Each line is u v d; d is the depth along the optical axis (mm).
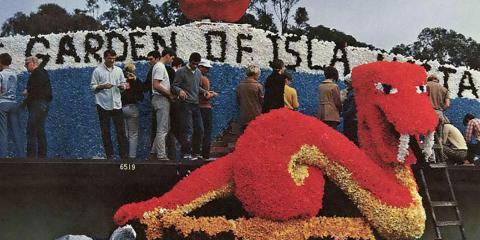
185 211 8156
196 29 13023
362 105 8398
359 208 8133
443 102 12617
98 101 10430
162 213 8133
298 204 7816
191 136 10586
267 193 7812
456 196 10469
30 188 9047
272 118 8188
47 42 12961
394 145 8195
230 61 13000
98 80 10469
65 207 9203
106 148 10406
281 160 7898
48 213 9164
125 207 8203
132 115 11117
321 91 11586
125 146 10539
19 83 12812
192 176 8359
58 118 12633
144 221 8117
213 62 12883
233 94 12852
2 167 8875
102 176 9188
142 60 12797
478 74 15000
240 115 11047
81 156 12508
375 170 8172
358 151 8250
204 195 8188
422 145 9031
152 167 9305
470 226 10531
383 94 8211
